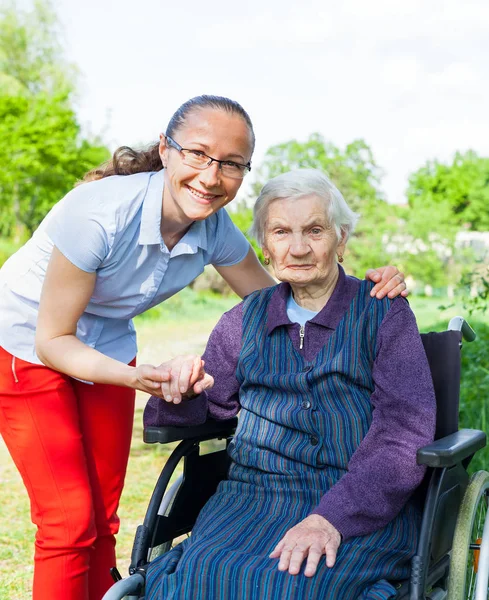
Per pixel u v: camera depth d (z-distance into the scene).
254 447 2.40
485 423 4.48
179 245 2.56
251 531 2.21
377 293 2.41
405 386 2.28
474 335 2.72
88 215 2.37
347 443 2.31
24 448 2.54
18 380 2.53
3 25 18.11
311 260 2.42
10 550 3.82
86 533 2.53
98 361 2.37
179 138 2.38
